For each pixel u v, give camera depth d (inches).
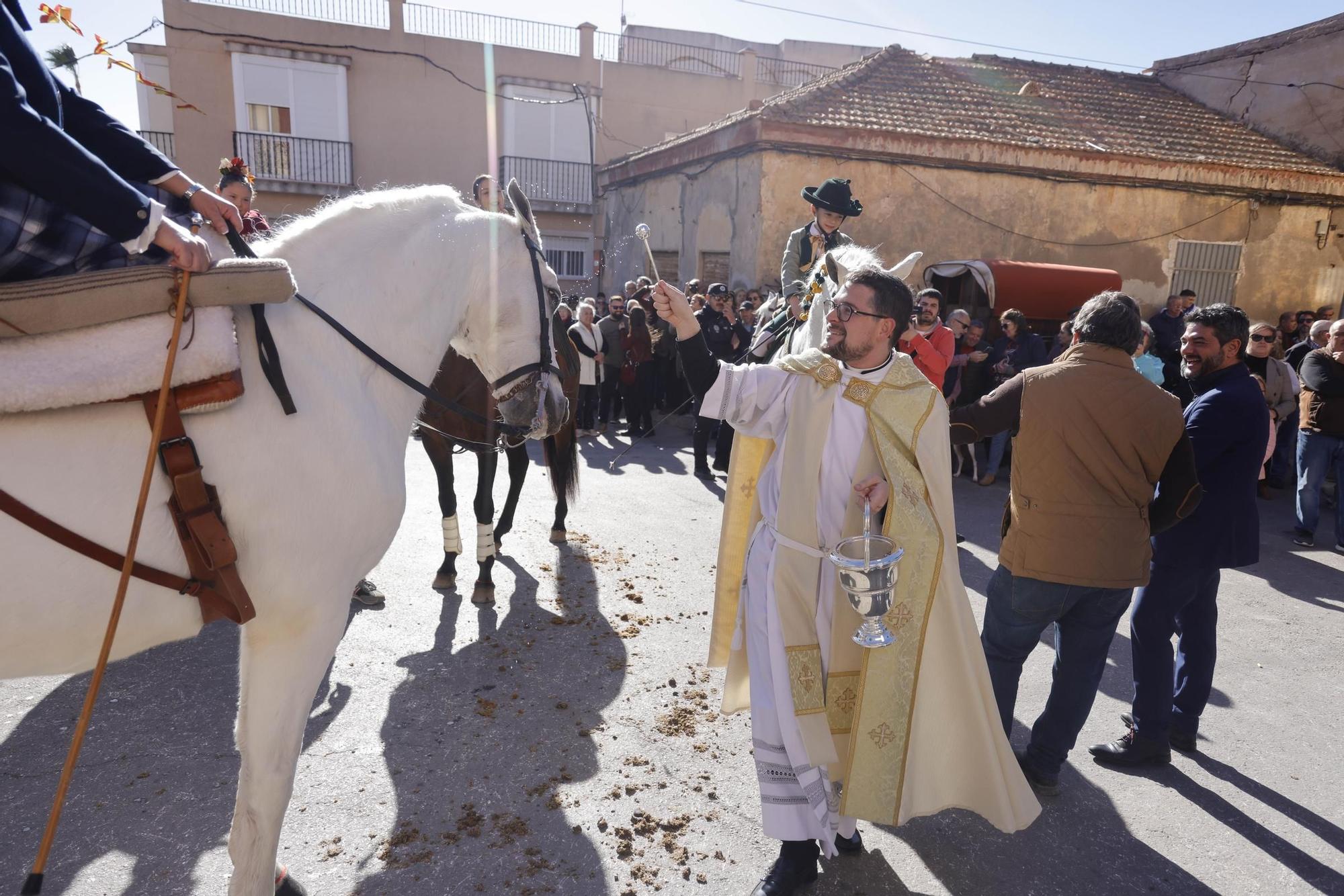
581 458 339.3
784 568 86.7
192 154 678.5
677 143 526.3
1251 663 164.6
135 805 103.0
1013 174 459.8
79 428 59.2
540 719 128.0
